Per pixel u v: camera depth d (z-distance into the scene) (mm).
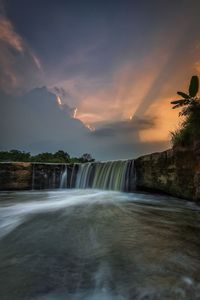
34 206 7895
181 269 2826
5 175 15641
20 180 15953
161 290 2361
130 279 2590
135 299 2230
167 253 3332
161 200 8953
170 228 4727
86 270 2818
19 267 2928
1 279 2629
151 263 2990
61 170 17125
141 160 11531
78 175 17359
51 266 2949
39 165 16562
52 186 16734
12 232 4523
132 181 12141
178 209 7043
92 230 4582
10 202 9195
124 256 3240
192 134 7852
